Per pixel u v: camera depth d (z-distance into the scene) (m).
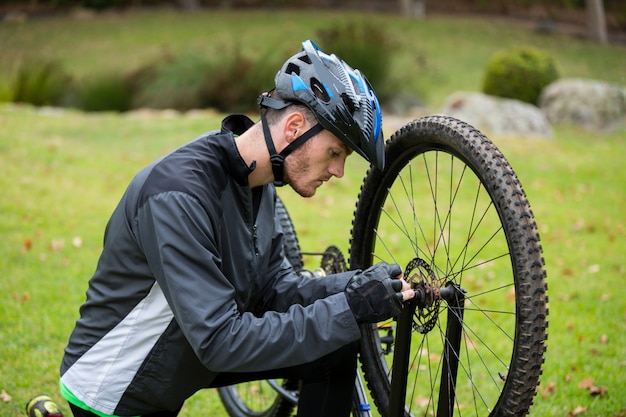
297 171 2.04
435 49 19.56
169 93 12.33
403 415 2.23
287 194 7.41
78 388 2.13
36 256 5.32
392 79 12.46
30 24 23.33
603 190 7.98
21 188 7.11
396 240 6.00
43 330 4.03
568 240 6.16
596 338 4.11
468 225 6.51
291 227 2.86
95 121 10.67
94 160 8.44
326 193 7.55
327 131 1.99
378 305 1.95
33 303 4.42
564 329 4.23
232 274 2.10
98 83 13.01
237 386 3.63
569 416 3.23
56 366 3.61
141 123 10.53
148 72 13.09
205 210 1.95
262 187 2.20
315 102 1.96
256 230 2.18
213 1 26.23
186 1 25.14
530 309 1.81
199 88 12.22
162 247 1.91
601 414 3.24
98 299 2.11
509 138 10.15
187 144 2.07
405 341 2.15
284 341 1.92
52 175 7.69
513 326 4.25
